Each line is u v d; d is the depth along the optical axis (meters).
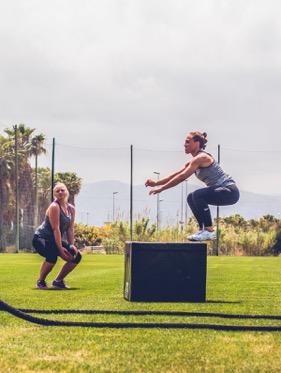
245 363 5.43
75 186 83.25
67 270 12.75
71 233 12.69
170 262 10.01
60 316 8.10
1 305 7.10
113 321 7.70
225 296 11.58
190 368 5.22
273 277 17.73
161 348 6.03
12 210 65.56
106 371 5.09
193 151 10.01
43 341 6.30
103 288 13.04
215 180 9.80
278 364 5.41
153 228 43.03
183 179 9.81
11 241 56.38
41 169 82.75
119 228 44.38
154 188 9.98
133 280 10.00
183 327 7.25
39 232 12.52
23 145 70.62
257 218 57.72
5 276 17.05
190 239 9.97
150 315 8.32
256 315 8.32
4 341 6.29
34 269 21.00
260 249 45.53
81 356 5.63
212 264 26.98
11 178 65.50
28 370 5.11
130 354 5.74
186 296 10.05
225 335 6.80
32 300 10.30
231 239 45.97
